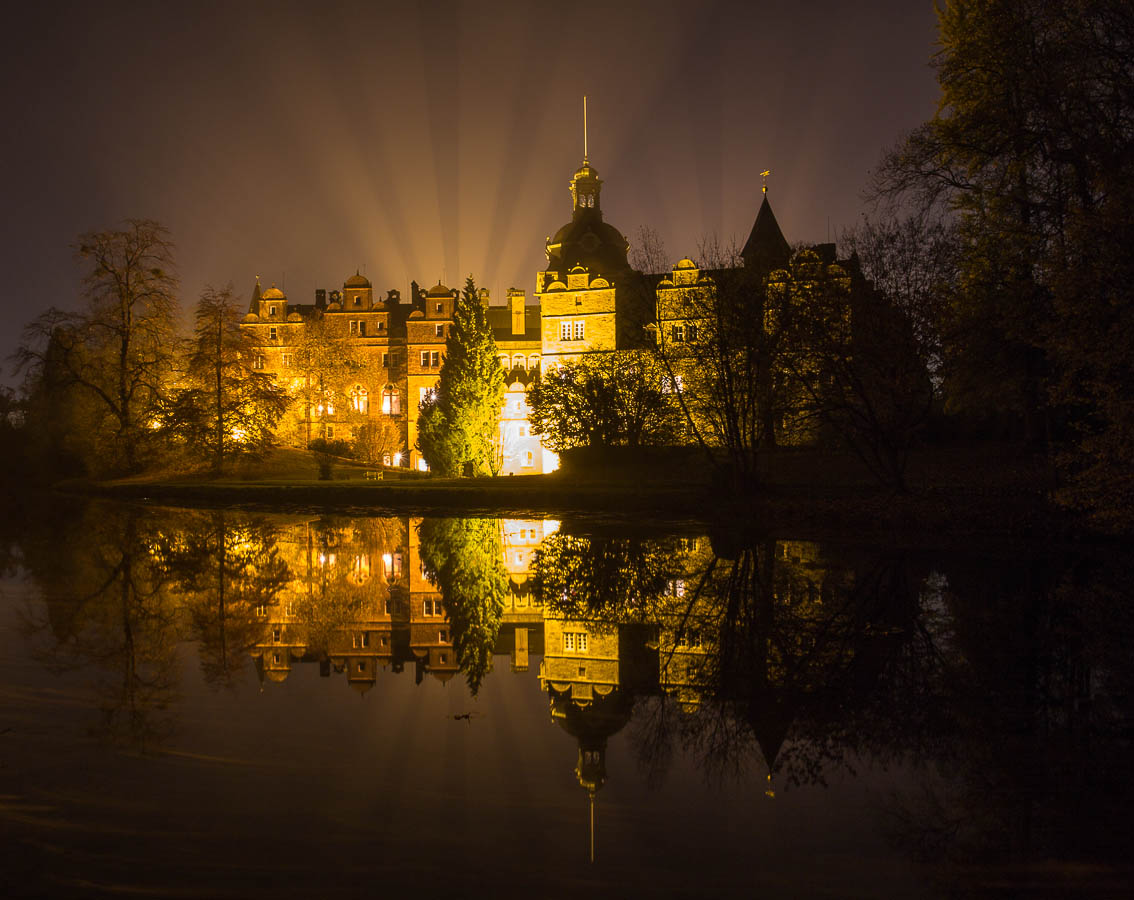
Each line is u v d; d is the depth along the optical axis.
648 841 5.10
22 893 4.29
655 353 32.78
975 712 7.80
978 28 27.53
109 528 24.78
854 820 5.48
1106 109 24.12
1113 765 6.48
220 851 4.80
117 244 47.53
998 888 4.51
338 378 65.25
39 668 8.96
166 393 48.12
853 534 21.94
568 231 73.38
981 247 27.05
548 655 10.16
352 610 12.89
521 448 62.88
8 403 71.00
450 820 5.33
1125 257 17.02
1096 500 18.08
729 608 12.95
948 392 30.14
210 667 9.24
